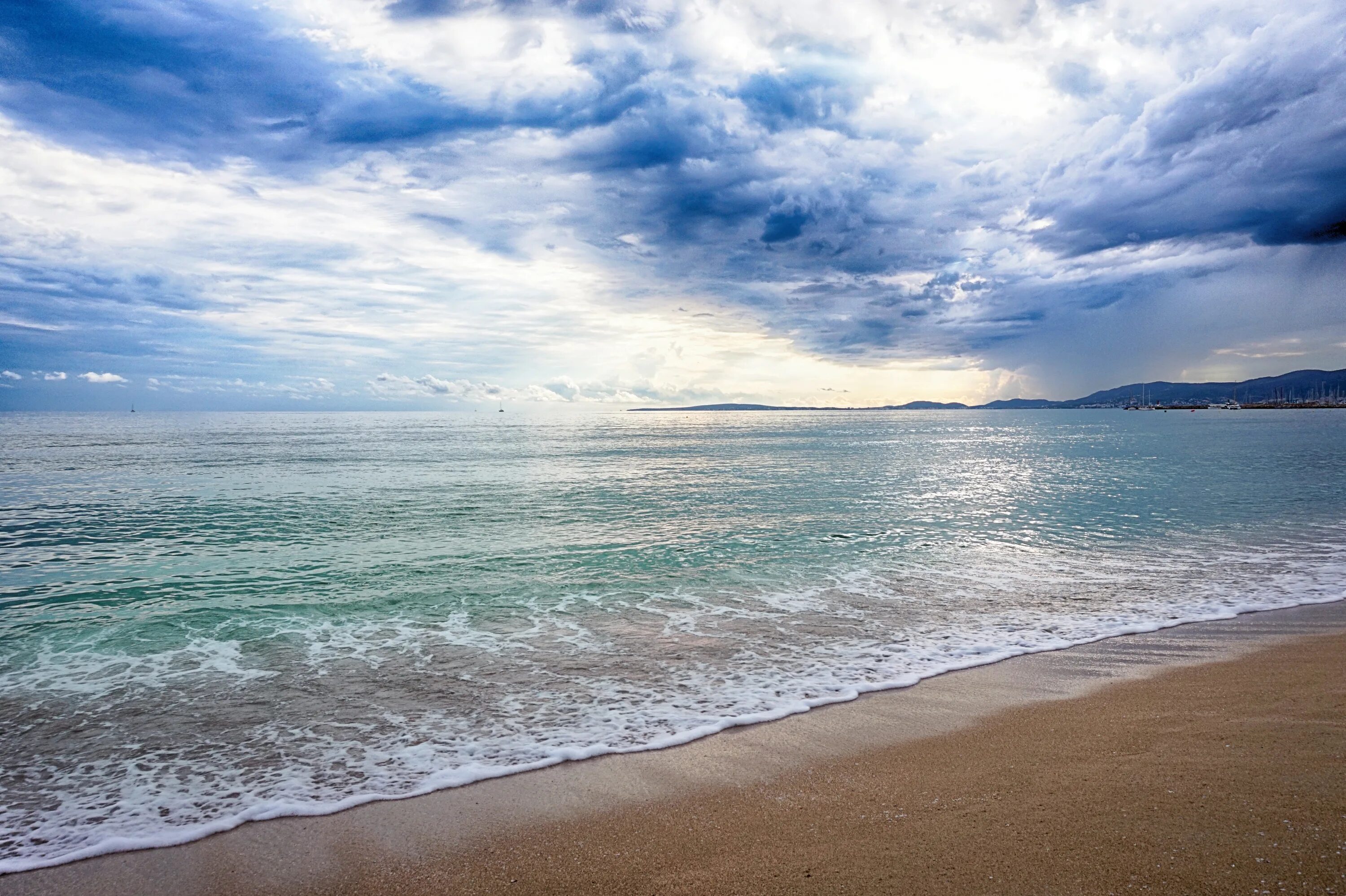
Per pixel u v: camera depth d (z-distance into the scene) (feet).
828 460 156.46
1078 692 25.81
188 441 226.79
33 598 42.80
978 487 98.78
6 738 23.48
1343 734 20.30
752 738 22.40
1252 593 40.75
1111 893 13.24
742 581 45.78
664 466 139.23
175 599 42.47
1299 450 163.22
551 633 35.04
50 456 161.07
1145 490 90.84
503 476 117.39
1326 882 13.11
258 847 16.80
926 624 35.63
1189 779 17.83
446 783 19.77
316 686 28.09
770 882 14.37
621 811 17.92
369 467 136.15
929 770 19.61
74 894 15.10
